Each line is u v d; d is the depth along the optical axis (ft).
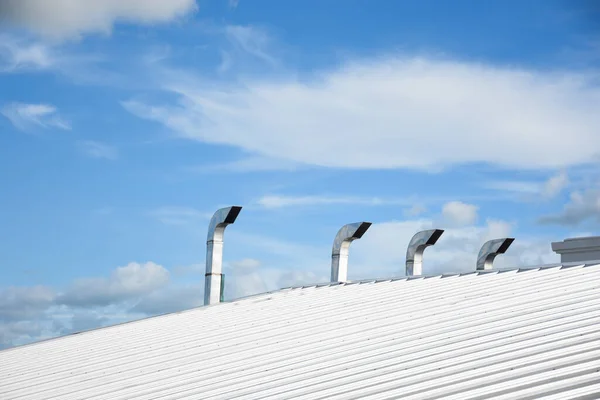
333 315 56.34
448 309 49.83
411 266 89.56
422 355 39.45
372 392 34.55
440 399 31.24
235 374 43.86
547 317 41.96
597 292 46.01
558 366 32.42
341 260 80.69
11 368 60.44
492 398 29.99
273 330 55.01
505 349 37.06
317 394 36.06
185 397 40.96
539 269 58.54
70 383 50.57
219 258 79.56
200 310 73.61
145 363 52.44
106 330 72.64
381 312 53.67
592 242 75.61
